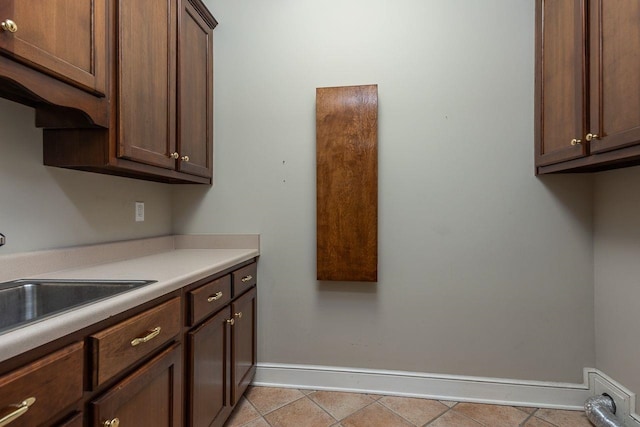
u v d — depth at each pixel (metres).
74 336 0.72
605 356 1.69
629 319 1.54
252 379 1.95
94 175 1.47
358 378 1.94
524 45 1.82
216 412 1.43
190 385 1.21
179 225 2.07
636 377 1.50
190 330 1.24
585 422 1.65
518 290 1.83
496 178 1.84
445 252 1.88
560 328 1.80
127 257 1.62
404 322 1.91
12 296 1.02
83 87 1.03
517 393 1.82
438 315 1.89
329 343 1.97
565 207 1.79
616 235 1.61
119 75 1.19
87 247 1.39
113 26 1.17
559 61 1.57
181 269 1.30
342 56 1.95
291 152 2.00
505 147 1.83
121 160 1.23
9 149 1.11
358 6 1.94
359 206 1.86
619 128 1.21
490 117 1.84
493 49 1.84
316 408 1.76
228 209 2.04
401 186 1.91
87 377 0.75
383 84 1.92
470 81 1.86
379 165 1.92
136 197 1.76
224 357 1.52
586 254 1.78
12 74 0.82
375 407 1.77
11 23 0.78
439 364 1.89
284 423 1.63
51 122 1.15
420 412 1.73
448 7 1.87
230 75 2.04
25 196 1.16
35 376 0.62
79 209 1.39
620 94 1.20
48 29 0.90
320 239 1.90
